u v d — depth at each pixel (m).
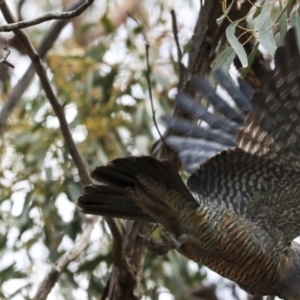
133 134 14.94
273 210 8.73
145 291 14.70
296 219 8.74
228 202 8.72
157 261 15.02
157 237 12.66
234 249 8.65
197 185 8.77
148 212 8.82
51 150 15.02
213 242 8.65
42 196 14.91
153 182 8.60
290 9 9.78
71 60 15.22
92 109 14.97
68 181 14.83
